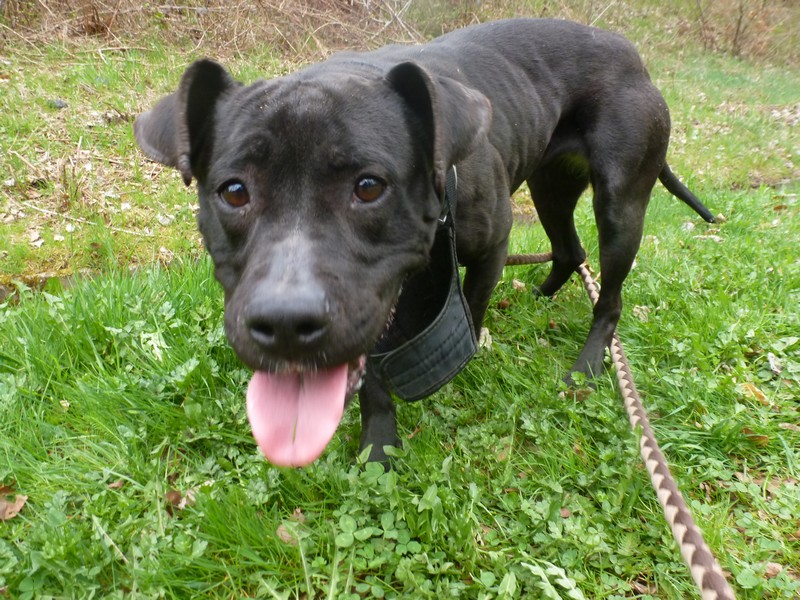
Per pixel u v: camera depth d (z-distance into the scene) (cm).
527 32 56
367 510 38
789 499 42
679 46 263
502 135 49
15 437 43
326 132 32
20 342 50
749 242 83
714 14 290
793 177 131
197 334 52
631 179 55
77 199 80
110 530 37
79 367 51
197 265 63
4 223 74
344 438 45
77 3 139
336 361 30
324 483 40
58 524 36
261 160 32
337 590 34
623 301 67
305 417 31
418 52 50
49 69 118
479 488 40
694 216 99
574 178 63
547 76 55
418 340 40
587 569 36
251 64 137
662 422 49
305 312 28
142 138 37
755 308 65
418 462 42
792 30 295
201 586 34
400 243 35
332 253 31
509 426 46
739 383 52
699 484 43
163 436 44
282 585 35
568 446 44
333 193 32
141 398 46
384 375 41
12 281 63
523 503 39
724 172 127
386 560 35
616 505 39
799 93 222
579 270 67
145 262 70
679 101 182
